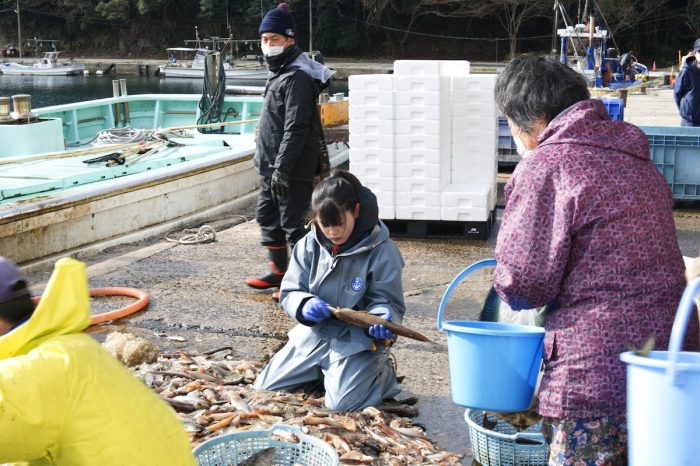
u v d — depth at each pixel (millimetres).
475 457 3721
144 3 68312
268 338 5500
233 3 68750
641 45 59625
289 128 5934
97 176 9156
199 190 10219
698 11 58000
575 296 2541
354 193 4145
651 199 2533
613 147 2547
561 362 2562
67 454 2176
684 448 2145
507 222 2609
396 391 4477
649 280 2500
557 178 2529
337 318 4293
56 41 74000
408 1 61281
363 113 7734
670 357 2129
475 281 6762
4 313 2260
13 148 10406
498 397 2744
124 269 7258
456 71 8656
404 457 3766
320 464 3283
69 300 2219
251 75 52406
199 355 5141
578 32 26562
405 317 5906
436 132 7660
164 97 14328
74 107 12797
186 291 6559
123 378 2270
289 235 6211
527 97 2656
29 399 2068
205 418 3980
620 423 2529
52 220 7988
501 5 58844
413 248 7730
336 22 63625
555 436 2625
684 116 10055
